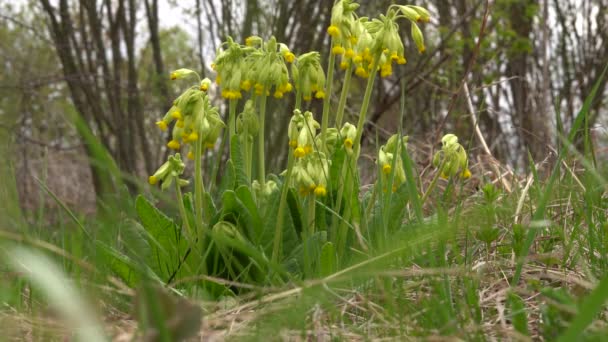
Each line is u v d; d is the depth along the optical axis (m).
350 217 0.67
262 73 0.70
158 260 0.64
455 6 2.44
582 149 1.54
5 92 2.79
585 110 0.52
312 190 0.63
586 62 2.55
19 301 0.50
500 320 0.43
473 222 0.62
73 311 0.32
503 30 2.06
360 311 0.49
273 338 0.38
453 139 0.71
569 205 0.79
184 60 3.10
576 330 0.28
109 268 0.57
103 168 0.39
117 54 2.46
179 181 0.66
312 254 0.62
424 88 2.33
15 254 0.48
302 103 1.79
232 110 0.74
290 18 2.12
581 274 0.54
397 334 0.40
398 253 0.53
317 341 0.40
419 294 0.46
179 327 0.34
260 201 0.73
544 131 1.70
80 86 2.39
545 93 2.03
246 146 0.74
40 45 3.19
